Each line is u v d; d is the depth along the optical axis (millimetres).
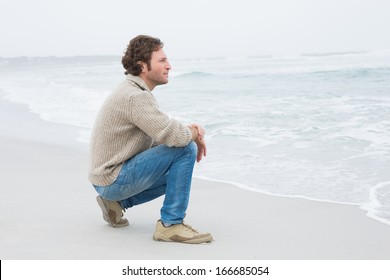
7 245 5684
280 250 5566
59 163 10320
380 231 6121
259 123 13711
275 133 12367
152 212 7027
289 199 7496
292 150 10570
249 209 7102
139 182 5668
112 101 5539
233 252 5516
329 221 6516
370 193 7621
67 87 30359
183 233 5781
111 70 56562
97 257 5328
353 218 6602
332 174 8695
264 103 17469
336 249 5574
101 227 6324
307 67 34406
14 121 16984
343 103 16172
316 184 8180
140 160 5602
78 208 7148
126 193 5801
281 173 8906
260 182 8438
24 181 8812
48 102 22250
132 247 5641
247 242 5824
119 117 5512
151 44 5629
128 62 5660
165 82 5785
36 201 7527
